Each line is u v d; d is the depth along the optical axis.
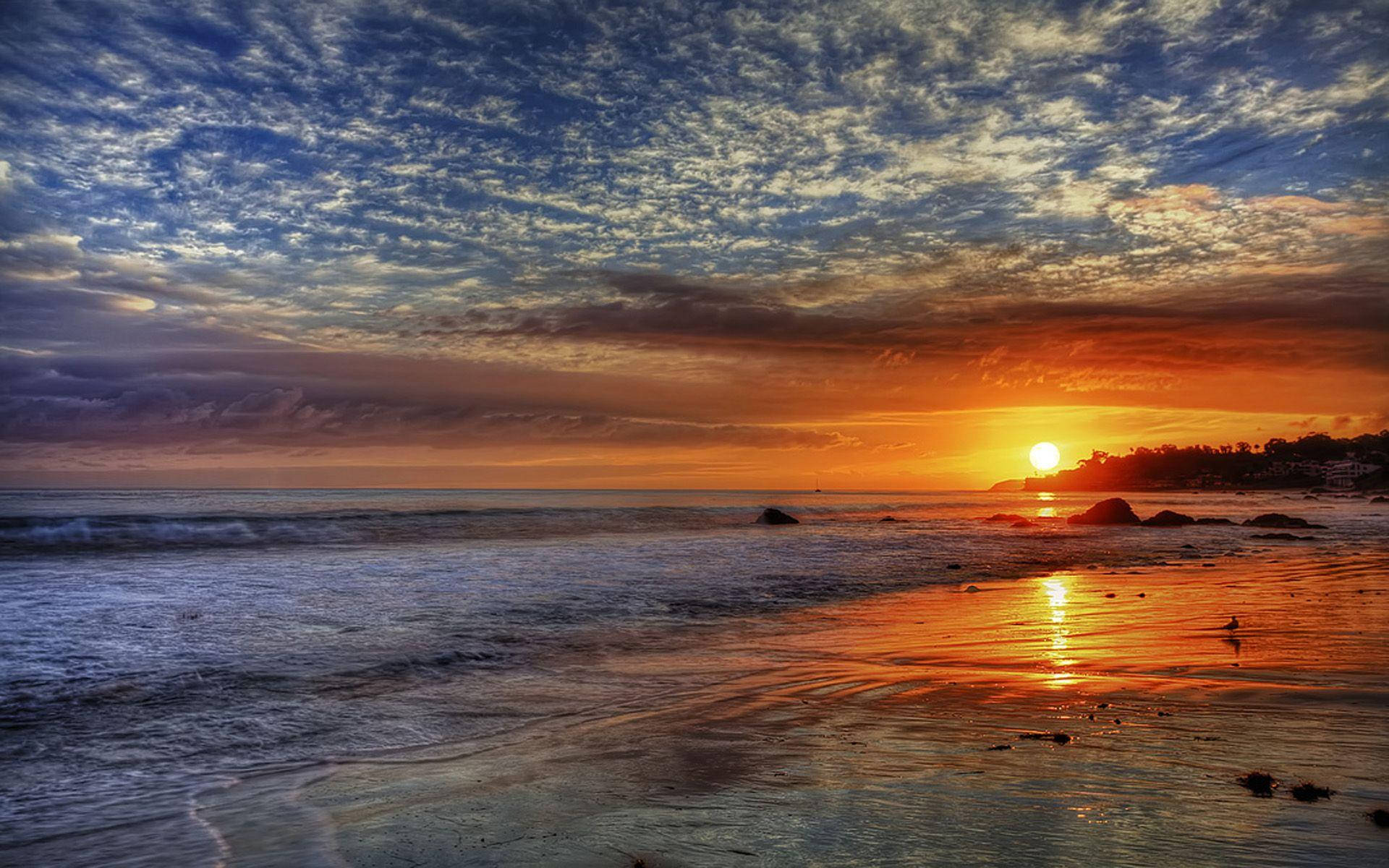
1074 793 5.68
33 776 6.42
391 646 11.45
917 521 63.09
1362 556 31.31
